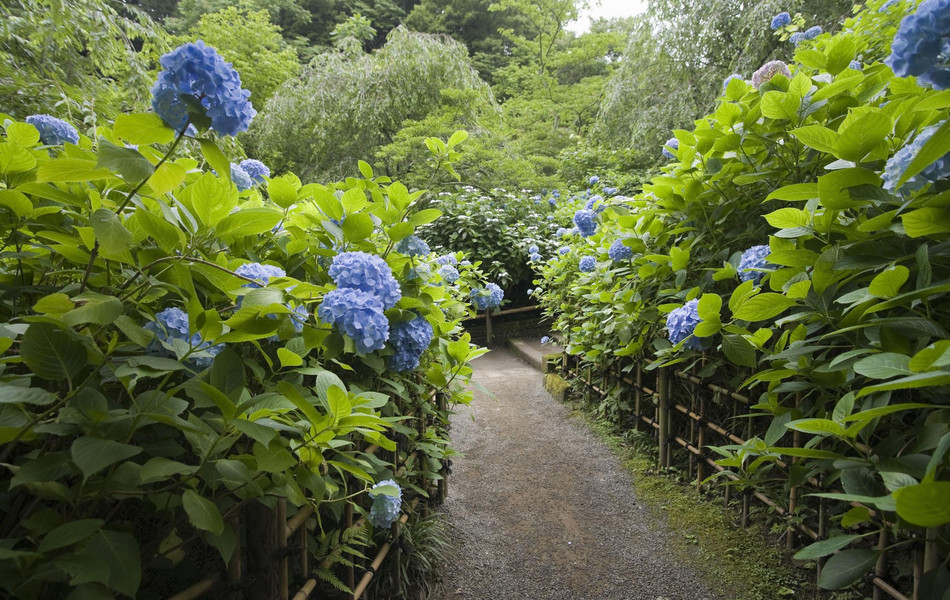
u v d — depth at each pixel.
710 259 2.30
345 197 1.54
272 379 1.29
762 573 1.96
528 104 14.95
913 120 1.28
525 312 7.73
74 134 1.47
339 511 1.46
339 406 1.01
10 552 0.63
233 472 0.90
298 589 1.32
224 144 4.32
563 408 4.08
